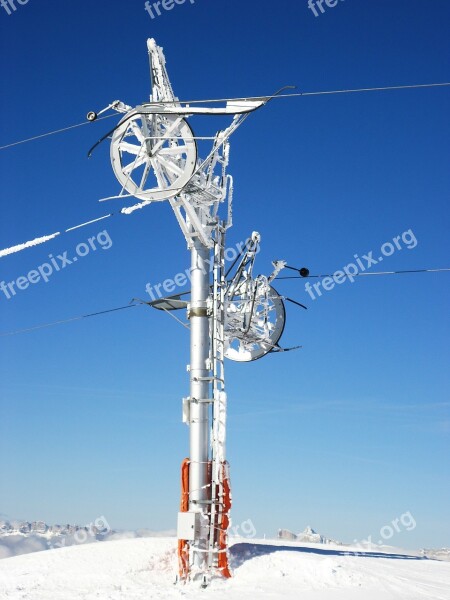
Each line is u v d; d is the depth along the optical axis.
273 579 19.56
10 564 23.20
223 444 21.16
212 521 20.50
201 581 19.61
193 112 20.78
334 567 20.12
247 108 20.28
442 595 18.09
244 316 26.34
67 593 18.67
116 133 22.33
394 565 23.56
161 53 23.92
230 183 24.08
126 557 22.59
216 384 21.75
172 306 25.95
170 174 22.33
